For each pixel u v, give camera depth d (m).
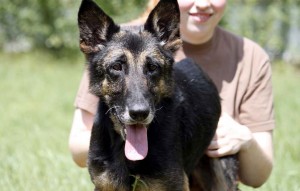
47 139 2.66
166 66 1.61
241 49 1.89
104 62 1.60
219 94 1.85
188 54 1.88
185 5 1.80
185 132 1.66
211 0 1.79
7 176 2.08
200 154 1.74
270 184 2.03
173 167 1.57
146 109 1.51
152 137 1.57
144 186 1.58
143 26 1.65
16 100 3.80
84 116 1.83
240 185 2.04
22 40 6.29
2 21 6.18
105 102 1.60
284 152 2.40
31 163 2.24
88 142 1.79
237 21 5.62
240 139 1.77
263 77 1.87
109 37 1.63
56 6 5.99
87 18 1.64
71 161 2.24
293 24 5.75
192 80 1.74
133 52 1.58
